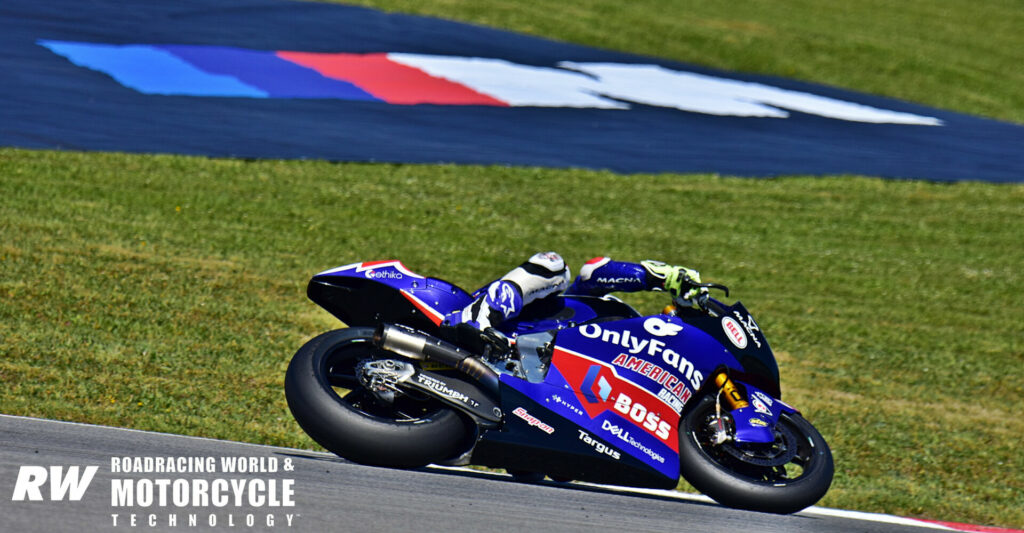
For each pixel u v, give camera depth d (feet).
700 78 316.40
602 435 67.31
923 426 109.91
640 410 68.74
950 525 74.18
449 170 198.49
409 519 51.34
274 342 110.83
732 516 64.03
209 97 218.59
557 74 287.69
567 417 66.95
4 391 85.05
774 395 74.08
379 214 170.71
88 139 181.98
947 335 147.84
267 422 87.76
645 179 211.41
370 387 64.34
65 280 119.96
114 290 119.34
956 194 229.45
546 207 187.73
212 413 87.61
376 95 240.12
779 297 156.35
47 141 177.27
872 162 246.27
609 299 75.10
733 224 192.95
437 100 243.81
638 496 70.33
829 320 147.84
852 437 102.99
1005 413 118.93
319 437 62.28
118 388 90.07
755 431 68.13
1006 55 434.30
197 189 167.84
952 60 408.05
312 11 311.68
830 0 490.90
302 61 257.14
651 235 180.75
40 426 66.28
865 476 93.09
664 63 333.01
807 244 187.11
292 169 185.26
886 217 208.85
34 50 229.04
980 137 291.38
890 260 183.93
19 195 150.71
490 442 65.05
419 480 60.85
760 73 349.20
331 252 149.28
